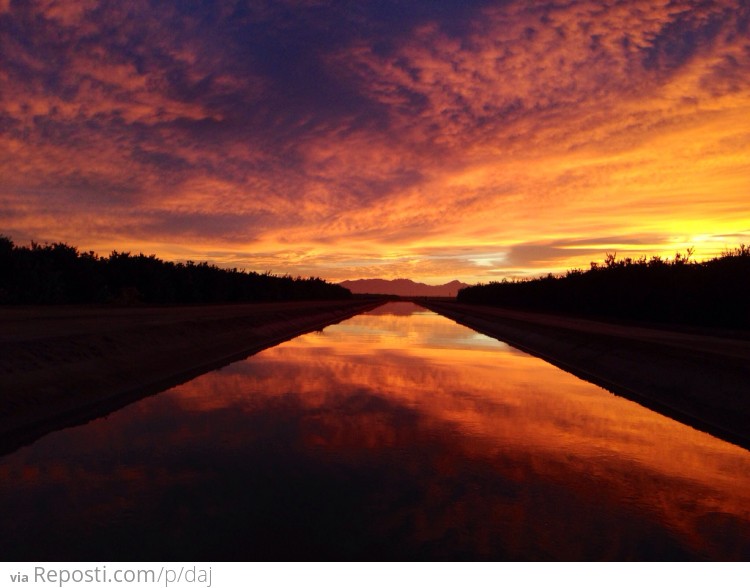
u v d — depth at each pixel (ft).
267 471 23.97
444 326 142.92
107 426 32.04
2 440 28.58
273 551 16.47
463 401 40.75
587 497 21.48
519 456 26.81
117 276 138.51
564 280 178.29
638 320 116.47
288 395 42.50
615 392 45.85
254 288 228.63
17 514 19.15
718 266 91.81
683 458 27.07
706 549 17.16
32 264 103.55
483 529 18.24
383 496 21.08
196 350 64.49
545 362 66.85
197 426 32.17
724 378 38.65
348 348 82.07
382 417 34.99
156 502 20.31
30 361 37.88
